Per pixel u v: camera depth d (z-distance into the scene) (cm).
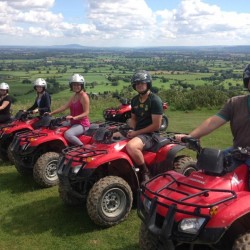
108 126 789
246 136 422
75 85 776
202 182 398
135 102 646
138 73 616
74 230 579
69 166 596
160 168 632
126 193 585
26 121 992
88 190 621
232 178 399
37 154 824
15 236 567
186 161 661
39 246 533
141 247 428
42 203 700
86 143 777
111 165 627
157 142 637
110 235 556
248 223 384
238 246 351
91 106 2027
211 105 2011
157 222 393
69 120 818
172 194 395
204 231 356
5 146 1005
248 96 422
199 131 437
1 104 1078
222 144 1122
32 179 850
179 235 367
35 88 977
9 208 682
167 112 1919
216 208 356
